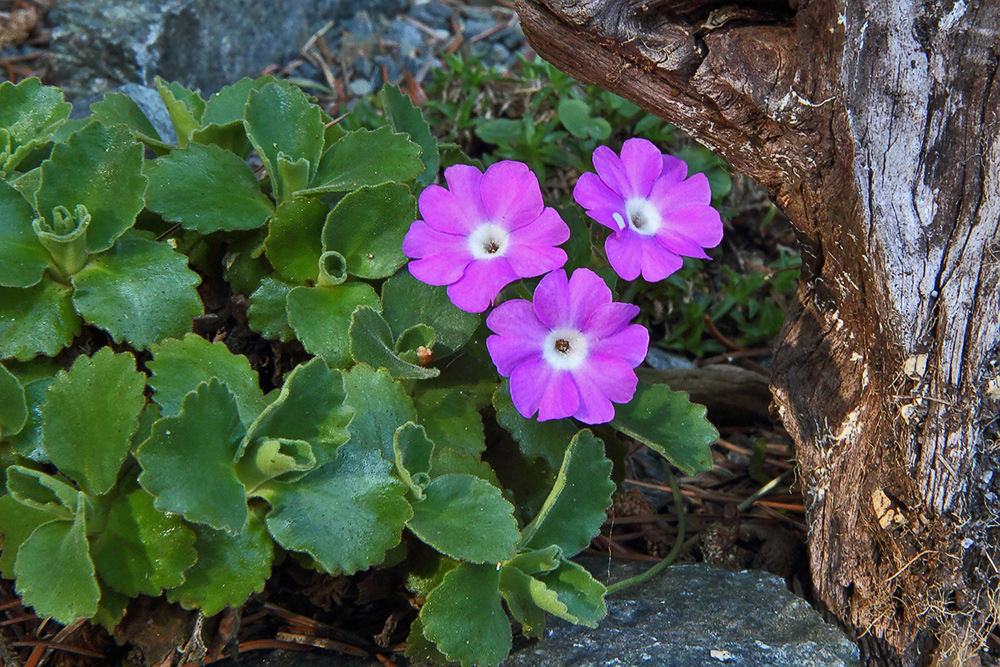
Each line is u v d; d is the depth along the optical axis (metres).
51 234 0.38
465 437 0.40
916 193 0.38
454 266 0.38
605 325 0.38
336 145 0.42
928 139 0.38
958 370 0.38
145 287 0.39
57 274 0.39
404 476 0.38
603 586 0.38
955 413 0.38
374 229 0.40
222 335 0.42
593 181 0.38
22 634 0.39
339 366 0.39
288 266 0.40
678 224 0.39
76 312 0.39
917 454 0.39
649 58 0.39
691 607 0.40
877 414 0.40
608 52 0.39
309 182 0.41
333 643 0.40
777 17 0.38
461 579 0.38
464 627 0.38
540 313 0.38
